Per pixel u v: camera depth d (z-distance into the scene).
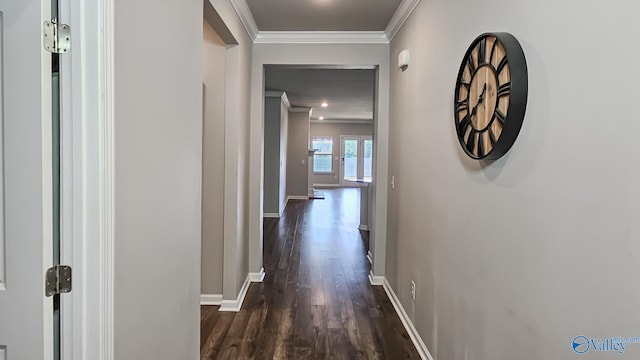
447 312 2.07
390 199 3.67
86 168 1.15
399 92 3.30
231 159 3.22
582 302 1.04
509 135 1.38
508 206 1.43
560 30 1.13
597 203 0.99
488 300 1.60
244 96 3.43
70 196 1.15
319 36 3.78
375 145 4.02
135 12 1.29
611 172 0.94
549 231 1.18
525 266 1.32
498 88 1.43
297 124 10.38
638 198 0.87
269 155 7.81
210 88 3.21
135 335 1.34
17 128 1.10
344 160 14.23
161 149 1.51
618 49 0.92
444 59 2.14
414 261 2.74
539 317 1.24
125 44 1.23
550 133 1.18
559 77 1.13
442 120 2.17
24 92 1.09
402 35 3.23
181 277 1.76
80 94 1.13
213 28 2.69
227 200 3.24
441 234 2.17
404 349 2.61
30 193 1.10
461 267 1.88
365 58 3.82
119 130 1.21
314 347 2.62
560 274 1.13
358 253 5.10
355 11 3.21
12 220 1.11
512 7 1.40
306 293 3.64
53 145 1.15
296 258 4.82
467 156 1.81
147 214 1.41
